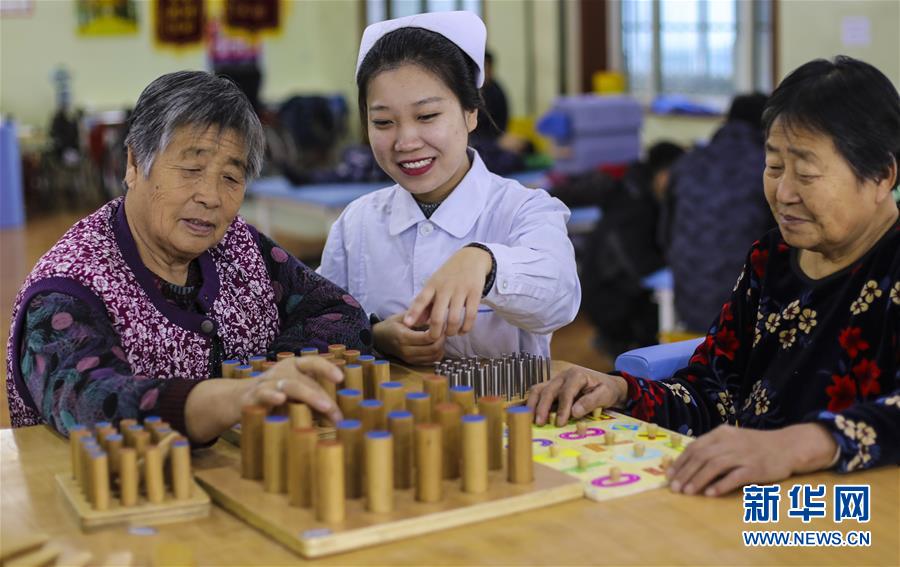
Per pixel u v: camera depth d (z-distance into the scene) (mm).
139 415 1349
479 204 1885
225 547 1137
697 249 3568
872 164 1382
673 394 1633
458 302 1480
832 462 1292
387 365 1537
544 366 1673
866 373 1472
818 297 1543
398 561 1094
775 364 1590
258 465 1284
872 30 5609
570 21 8711
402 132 1728
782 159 1415
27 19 9828
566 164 6184
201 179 1526
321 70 10836
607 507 1222
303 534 1108
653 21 8070
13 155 8219
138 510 1191
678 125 7672
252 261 1765
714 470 1248
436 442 1193
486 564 1084
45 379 1416
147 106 1519
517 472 1251
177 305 1656
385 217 1980
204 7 10312
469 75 1766
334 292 1816
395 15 10117
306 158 9594
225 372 1548
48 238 7797
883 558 1094
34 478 1340
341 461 1142
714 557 1097
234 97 1538
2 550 1090
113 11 10031
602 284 4223
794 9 6105
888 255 1464
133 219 1590
